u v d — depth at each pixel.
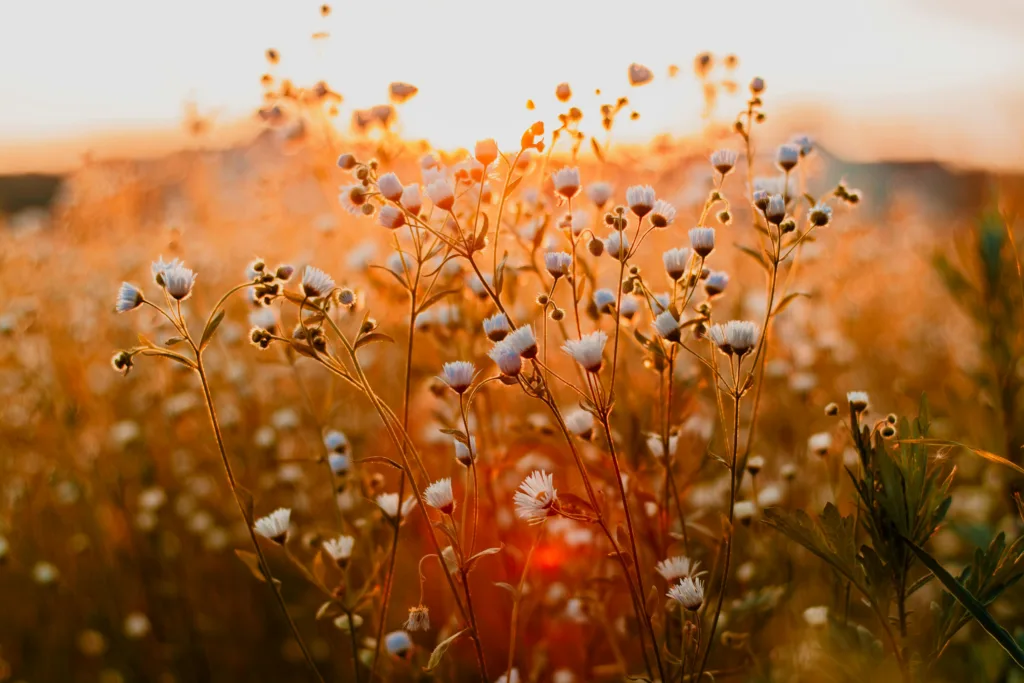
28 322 1.12
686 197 0.89
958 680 0.67
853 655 0.60
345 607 0.63
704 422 0.84
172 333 0.99
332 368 0.60
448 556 0.64
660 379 0.66
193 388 1.08
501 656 0.77
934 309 1.50
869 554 0.57
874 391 1.10
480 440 0.74
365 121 0.76
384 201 0.60
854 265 1.32
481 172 0.62
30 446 1.02
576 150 0.65
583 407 0.56
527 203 0.75
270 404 1.09
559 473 0.80
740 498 0.79
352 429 0.95
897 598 0.59
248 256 1.34
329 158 0.89
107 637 0.88
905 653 0.58
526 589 0.72
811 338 1.12
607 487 0.69
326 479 0.94
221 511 1.03
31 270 1.41
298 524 0.94
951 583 0.54
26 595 0.91
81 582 0.93
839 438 0.76
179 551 0.95
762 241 0.64
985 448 0.77
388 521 0.64
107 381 1.20
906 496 0.57
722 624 0.67
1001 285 0.74
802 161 0.70
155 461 1.05
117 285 1.30
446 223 0.64
